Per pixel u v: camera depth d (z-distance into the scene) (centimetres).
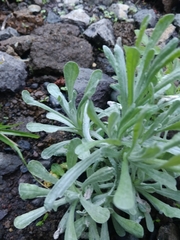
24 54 38
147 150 17
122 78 22
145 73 20
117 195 17
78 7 44
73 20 42
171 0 44
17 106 34
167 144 17
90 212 23
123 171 20
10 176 30
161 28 20
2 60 35
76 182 27
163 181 21
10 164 30
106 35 39
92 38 39
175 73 22
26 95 26
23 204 29
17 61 36
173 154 24
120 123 21
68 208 27
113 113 20
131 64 19
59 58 37
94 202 26
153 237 28
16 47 38
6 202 29
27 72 37
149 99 23
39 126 26
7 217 28
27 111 34
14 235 27
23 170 30
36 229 28
